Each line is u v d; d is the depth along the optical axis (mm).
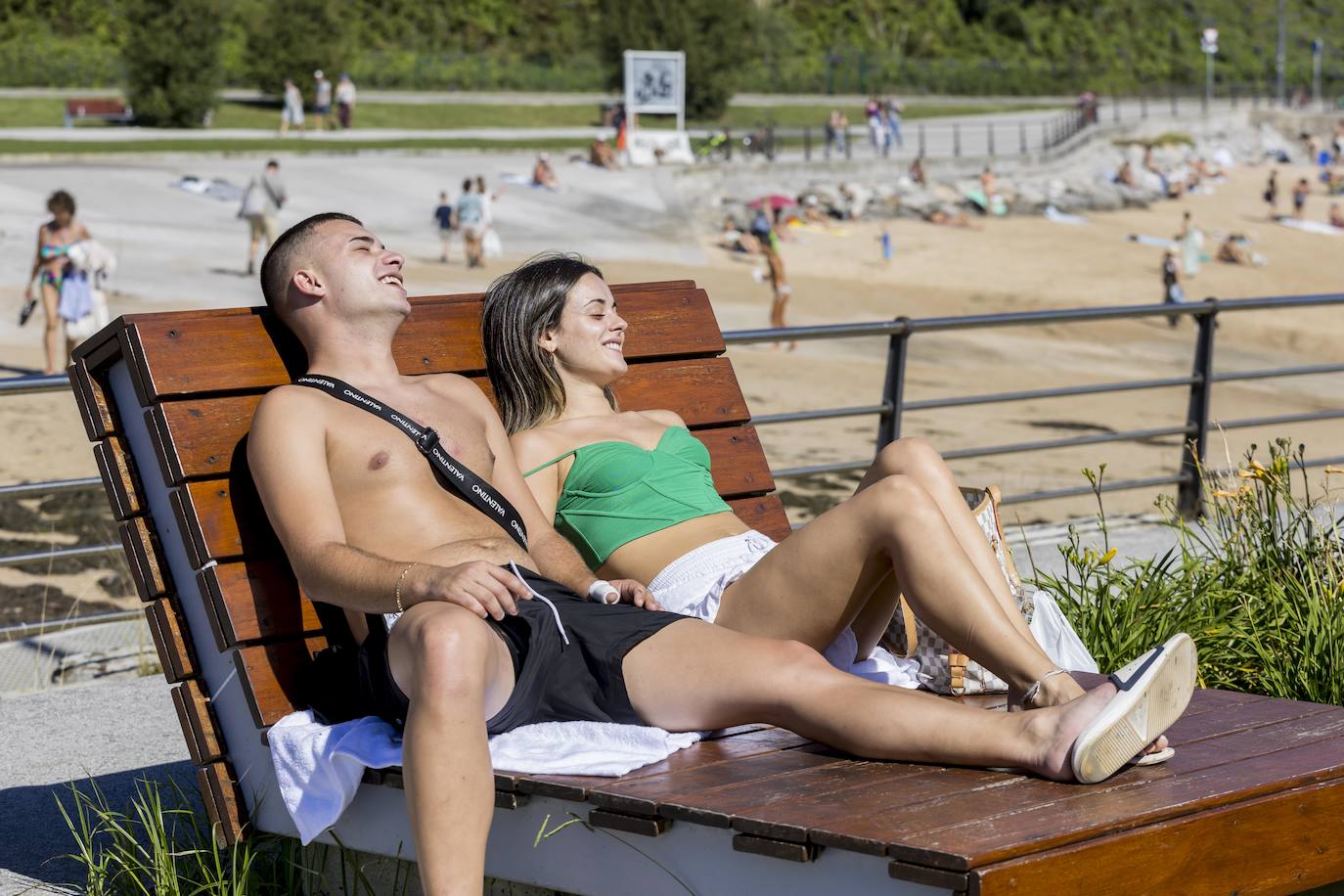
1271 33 95062
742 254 33875
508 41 71688
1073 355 25766
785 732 3320
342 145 43719
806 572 3393
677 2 60938
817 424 17422
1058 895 2453
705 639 3182
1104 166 52406
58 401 14961
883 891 2510
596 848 2912
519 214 35469
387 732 3186
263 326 3723
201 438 3514
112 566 10227
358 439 3420
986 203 42812
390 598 3080
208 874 3422
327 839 3359
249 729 3465
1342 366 8344
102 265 16078
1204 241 41500
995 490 3920
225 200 32812
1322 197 51469
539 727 3166
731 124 60969
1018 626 3338
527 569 3424
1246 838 2730
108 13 61031
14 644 6301
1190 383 7863
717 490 4441
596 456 3938
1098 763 2758
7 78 54125
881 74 75188
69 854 3793
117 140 42406
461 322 4191
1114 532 7371
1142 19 91750
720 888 2736
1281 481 4914
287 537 3277
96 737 4820
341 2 62281
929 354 24234
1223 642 4500
